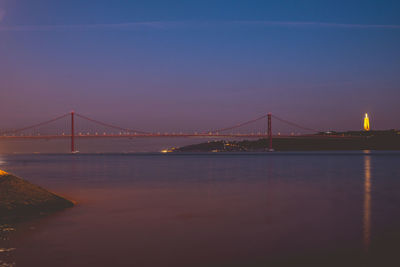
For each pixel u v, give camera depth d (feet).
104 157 211.82
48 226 25.29
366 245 20.45
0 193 29.58
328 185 52.34
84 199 38.24
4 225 25.32
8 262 17.83
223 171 83.56
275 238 22.08
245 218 28.12
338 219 27.61
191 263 17.70
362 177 66.03
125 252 19.40
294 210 31.53
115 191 45.14
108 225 25.63
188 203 35.45
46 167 103.65
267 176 68.80
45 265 17.43
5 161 153.38
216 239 21.95
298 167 99.66
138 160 161.27
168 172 80.64
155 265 17.44
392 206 33.53
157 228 24.77
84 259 18.25
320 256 18.60
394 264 17.38
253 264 17.51
